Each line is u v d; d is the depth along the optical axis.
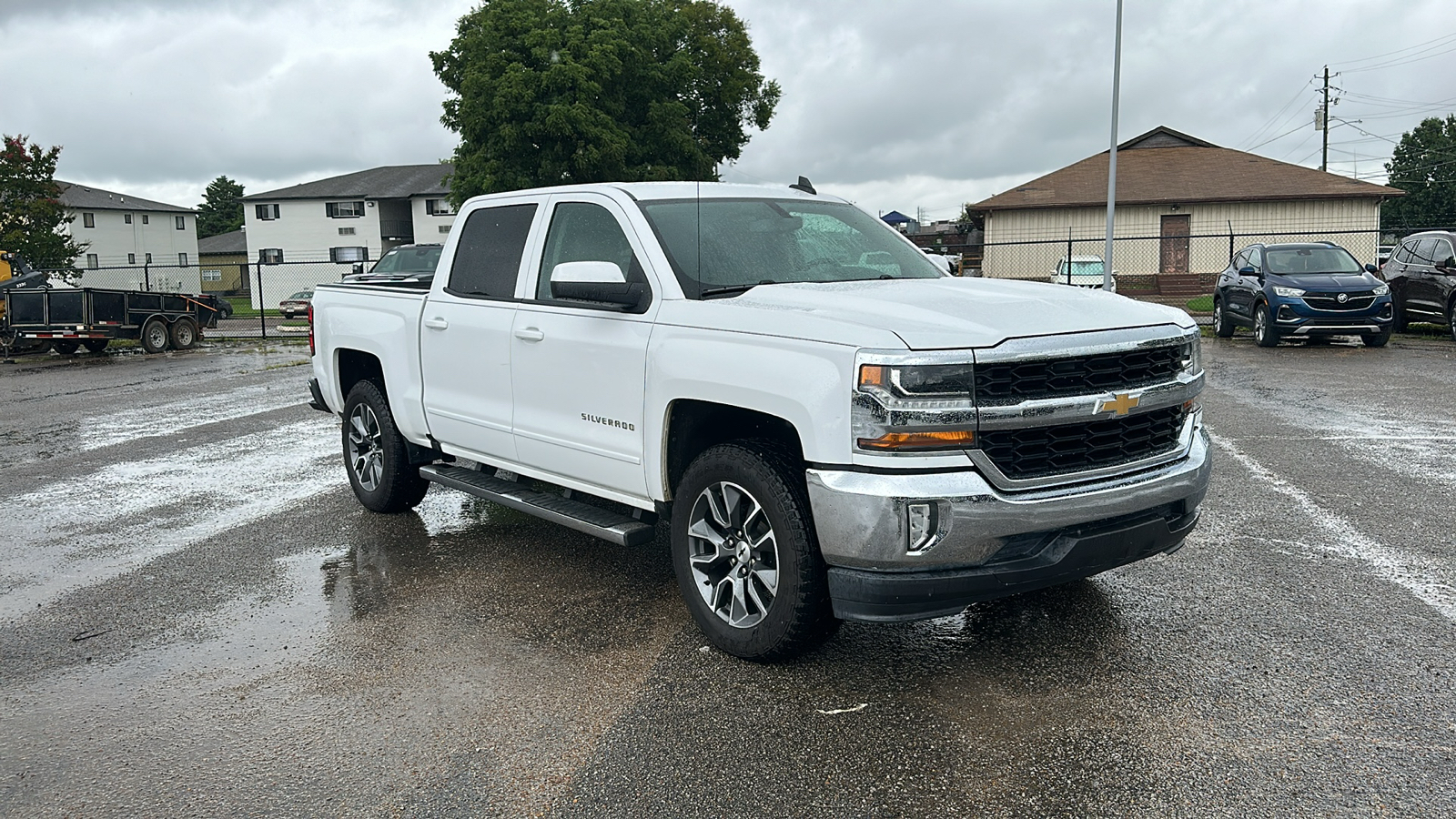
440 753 3.34
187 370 17.06
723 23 40.81
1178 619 4.36
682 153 37.31
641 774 3.16
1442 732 3.31
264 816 2.98
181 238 77.31
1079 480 3.64
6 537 6.19
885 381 3.40
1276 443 8.15
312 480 7.63
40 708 3.76
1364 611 4.41
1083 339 3.62
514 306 5.05
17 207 38.69
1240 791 2.98
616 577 5.14
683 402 4.15
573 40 33.91
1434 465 7.23
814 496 3.54
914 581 3.46
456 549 5.70
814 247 4.80
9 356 20.78
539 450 4.93
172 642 4.39
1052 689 3.71
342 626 4.53
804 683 3.80
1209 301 29.00
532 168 35.28
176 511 6.75
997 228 37.66
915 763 3.19
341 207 65.75
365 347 6.17
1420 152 76.12
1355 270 16.67
